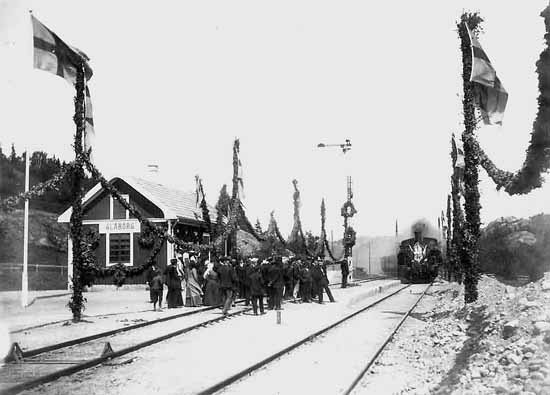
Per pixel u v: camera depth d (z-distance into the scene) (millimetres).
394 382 9180
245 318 19062
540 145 11164
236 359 10977
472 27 17594
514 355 8016
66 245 47281
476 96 17453
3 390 8219
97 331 14562
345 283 39531
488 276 32625
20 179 48219
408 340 14148
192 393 8133
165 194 35469
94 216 33312
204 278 23484
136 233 32656
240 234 48875
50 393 8297
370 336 14648
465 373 8391
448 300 24328
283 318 19078
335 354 11781
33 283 36406
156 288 20531
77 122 17406
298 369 10133
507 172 13211
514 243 30656
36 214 48219
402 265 54469
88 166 17688
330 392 8320
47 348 11891
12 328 14750
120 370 9992
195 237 35938
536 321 8938
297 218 38031
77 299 16969
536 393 6441
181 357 11281
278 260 18500
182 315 19250
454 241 31203
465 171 17594
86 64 17484
